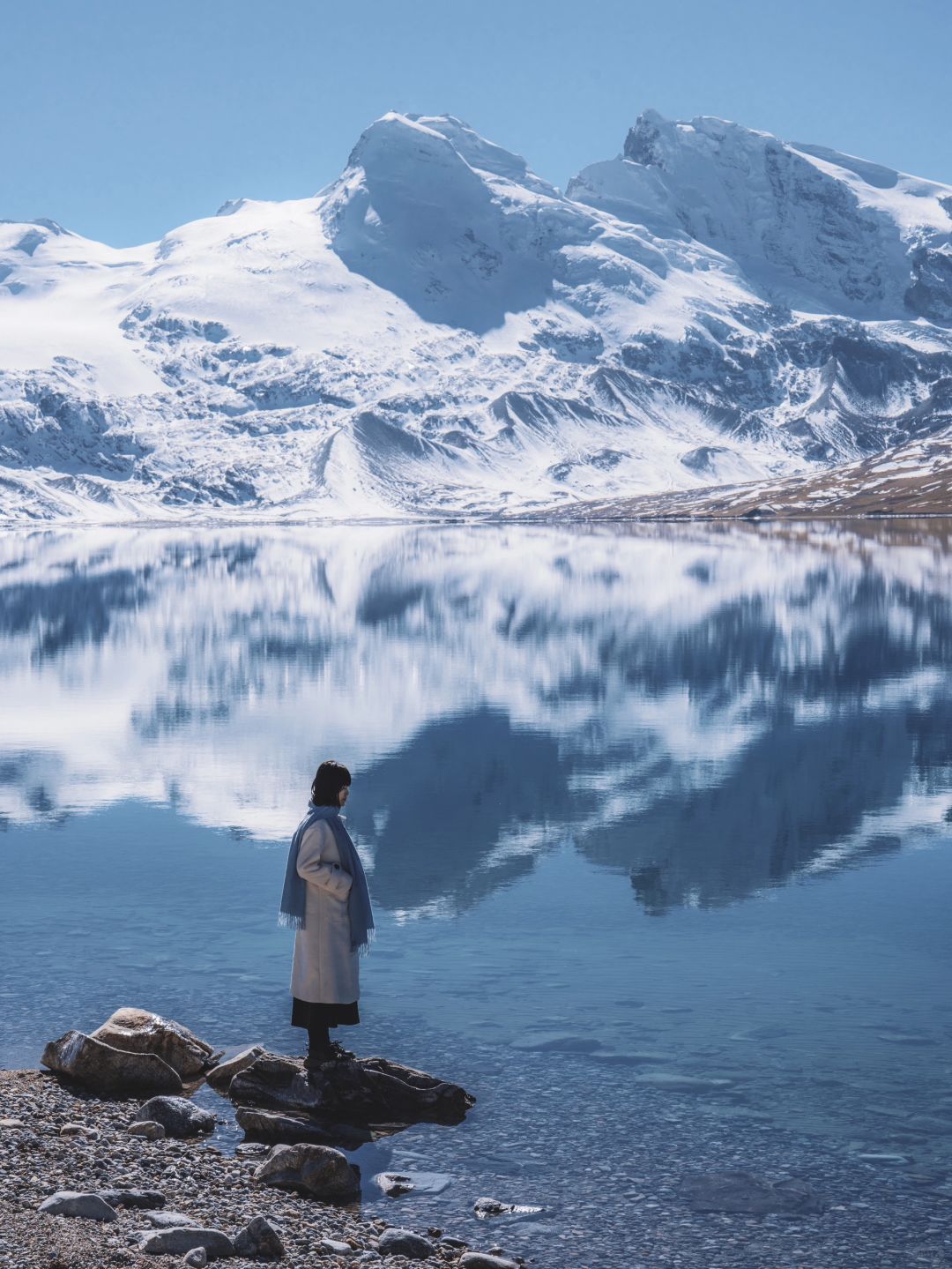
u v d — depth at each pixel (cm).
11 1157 970
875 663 4503
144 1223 866
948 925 1571
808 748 2859
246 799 2355
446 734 3083
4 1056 1199
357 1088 1087
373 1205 929
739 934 1543
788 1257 842
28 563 13038
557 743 2939
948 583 8594
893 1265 833
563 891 1736
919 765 2642
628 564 11394
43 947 1511
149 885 1780
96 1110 1091
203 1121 1067
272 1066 1129
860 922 1589
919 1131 1025
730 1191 932
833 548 14188
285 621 6325
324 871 1130
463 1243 866
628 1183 947
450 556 13338
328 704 3609
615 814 2208
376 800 2333
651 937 1533
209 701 3684
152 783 2503
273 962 1460
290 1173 963
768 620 6128
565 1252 854
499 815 2203
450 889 1747
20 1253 798
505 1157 992
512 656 4788
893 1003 1309
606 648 5038
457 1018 1277
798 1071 1142
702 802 2300
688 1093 1099
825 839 2023
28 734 3114
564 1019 1273
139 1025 1196
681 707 3509
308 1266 827
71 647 5212
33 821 2189
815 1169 964
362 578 9938
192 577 10300
